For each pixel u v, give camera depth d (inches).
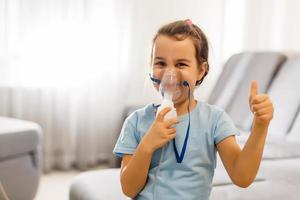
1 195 72.1
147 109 35.3
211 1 113.9
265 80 80.4
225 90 88.6
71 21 102.2
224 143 32.5
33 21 100.0
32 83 102.1
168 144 32.6
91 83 105.9
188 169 31.9
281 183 47.5
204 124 33.3
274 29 120.7
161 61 33.6
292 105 72.3
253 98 29.5
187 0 111.8
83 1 102.7
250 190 44.4
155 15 109.5
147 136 31.5
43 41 101.2
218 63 113.1
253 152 30.2
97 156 111.4
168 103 32.0
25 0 98.7
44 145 103.9
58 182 97.0
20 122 80.0
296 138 68.5
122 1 106.2
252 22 118.6
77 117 107.1
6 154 72.2
